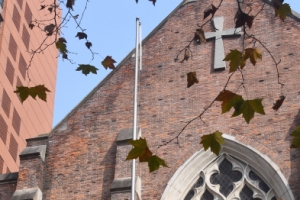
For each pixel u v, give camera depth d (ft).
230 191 87.15
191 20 101.19
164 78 96.99
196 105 93.50
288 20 96.73
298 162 85.25
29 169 92.17
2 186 92.89
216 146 50.90
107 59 60.23
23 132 158.10
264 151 87.30
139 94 96.53
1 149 145.28
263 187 86.28
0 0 151.53
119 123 94.89
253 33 97.14
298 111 89.04
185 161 89.30
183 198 87.86
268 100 90.94
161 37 100.78
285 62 93.35
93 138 94.63
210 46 98.07
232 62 52.03
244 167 87.97
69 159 93.71
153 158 50.29
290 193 83.35
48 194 91.35
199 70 96.27
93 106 97.35
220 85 94.27
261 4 99.09
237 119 90.48
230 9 100.53
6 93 150.61
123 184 86.84
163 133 92.22
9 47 153.48
